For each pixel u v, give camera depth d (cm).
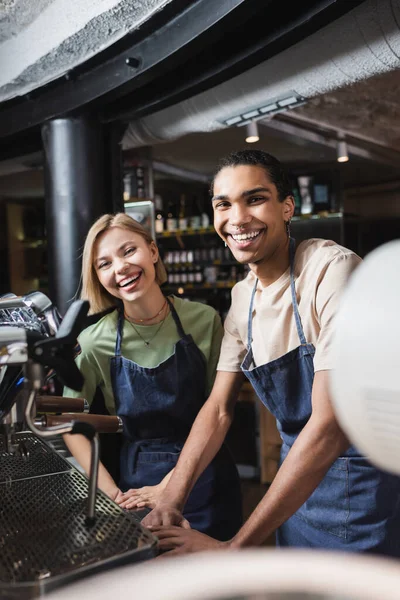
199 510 185
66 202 278
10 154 342
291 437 164
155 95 260
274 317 154
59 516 99
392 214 704
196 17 197
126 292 177
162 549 115
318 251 146
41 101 282
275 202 146
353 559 34
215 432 162
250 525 117
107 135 293
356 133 469
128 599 31
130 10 209
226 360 171
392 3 186
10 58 273
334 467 151
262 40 205
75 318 87
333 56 214
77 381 90
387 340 36
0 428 104
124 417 190
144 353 189
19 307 114
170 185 684
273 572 33
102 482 174
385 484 149
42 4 239
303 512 160
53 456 136
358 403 38
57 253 281
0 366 96
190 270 619
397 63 204
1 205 734
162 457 187
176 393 186
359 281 39
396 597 30
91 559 82
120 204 297
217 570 34
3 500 108
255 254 147
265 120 405
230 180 145
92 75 254
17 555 84
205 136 471
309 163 586
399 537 153
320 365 130
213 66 229
